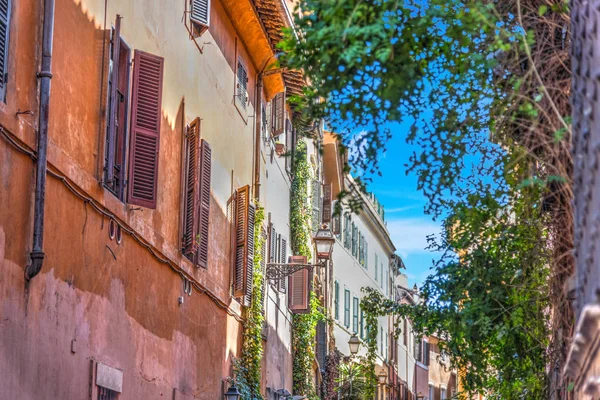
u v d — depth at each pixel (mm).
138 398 14711
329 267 40969
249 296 22750
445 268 10734
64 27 11500
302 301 28641
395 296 61344
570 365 5531
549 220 9102
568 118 6516
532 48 7758
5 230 9875
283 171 29234
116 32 13195
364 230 51625
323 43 6410
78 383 12055
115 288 13609
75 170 11836
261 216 23609
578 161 5441
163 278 16109
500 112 7871
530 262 9328
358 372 37188
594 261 5020
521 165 8414
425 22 6785
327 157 42312
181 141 17219
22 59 10289
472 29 6969
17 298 10164
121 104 13945
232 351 21609
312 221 36312
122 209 13688
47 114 10648
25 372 10344
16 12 10117
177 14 17125
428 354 67125
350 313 46719
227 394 19500
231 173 21516
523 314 10125
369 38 6512
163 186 16000
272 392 25969
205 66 19266
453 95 7840
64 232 11555
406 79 6727
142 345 14953
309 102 6988
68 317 11711
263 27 23000
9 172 9969
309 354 31125
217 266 20031
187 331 17734
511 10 7875
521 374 10914
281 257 28828
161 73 14227
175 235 16797
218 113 20328
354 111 6875
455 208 8977
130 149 13844
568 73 7723
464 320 10281
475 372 11602
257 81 24625
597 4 5094
